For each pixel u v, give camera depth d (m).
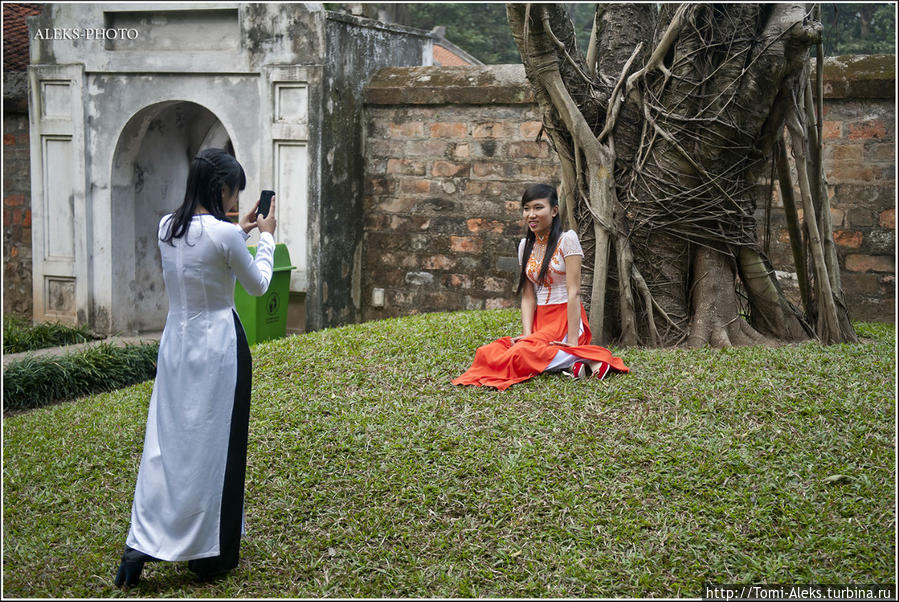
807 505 3.79
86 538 4.09
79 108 10.06
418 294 9.68
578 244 5.25
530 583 3.43
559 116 6.13
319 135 8.99
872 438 4.28
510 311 7.74
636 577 3.43
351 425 4.79
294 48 9.07
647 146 6.06
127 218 10.34
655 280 6.17
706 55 5.82
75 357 7.83
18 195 10.94
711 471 4.05
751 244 6.18
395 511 3.99
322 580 3.57
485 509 3.94
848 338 6.18
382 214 9.79
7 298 11.17
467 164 9.30
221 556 3.53
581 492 3.98
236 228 3.52
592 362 5.21
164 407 3.48
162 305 11.00
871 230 7.85
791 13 5.66
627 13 6.35
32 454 5.21
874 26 12.57
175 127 10.65
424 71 9.60
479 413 4.76
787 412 4.58
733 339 6.14
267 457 4.55
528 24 5.79
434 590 3.45
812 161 6.16
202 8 9.43
